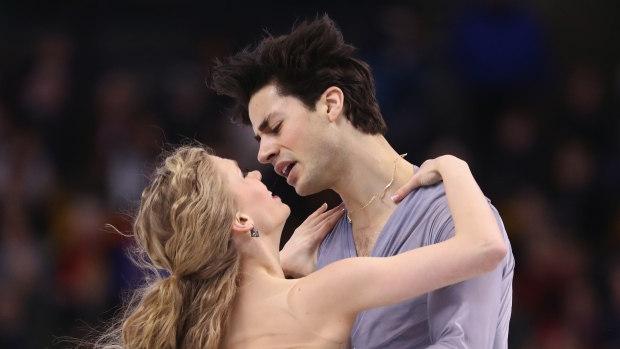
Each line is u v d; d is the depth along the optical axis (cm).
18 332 1686
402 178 886
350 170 887
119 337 882
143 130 1966
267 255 830
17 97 2056
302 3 2219
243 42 2147
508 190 1986
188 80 2067
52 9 2252
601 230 1984
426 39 2217
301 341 779
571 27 2409
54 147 1992
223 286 799
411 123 1967
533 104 2130
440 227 831
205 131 1950
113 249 1788
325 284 780
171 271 814
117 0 2267
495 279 825
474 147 2062
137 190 1892
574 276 1838
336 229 925
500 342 869
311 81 875
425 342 840
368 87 895
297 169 882
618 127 2123
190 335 792
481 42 2119
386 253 859
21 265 1752
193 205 800
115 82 2058
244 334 794
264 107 886
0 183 1880
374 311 850
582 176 2019
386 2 2238
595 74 2233
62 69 2080
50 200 1900
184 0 2266
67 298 1738
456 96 2097
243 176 853
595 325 1808
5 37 2205
